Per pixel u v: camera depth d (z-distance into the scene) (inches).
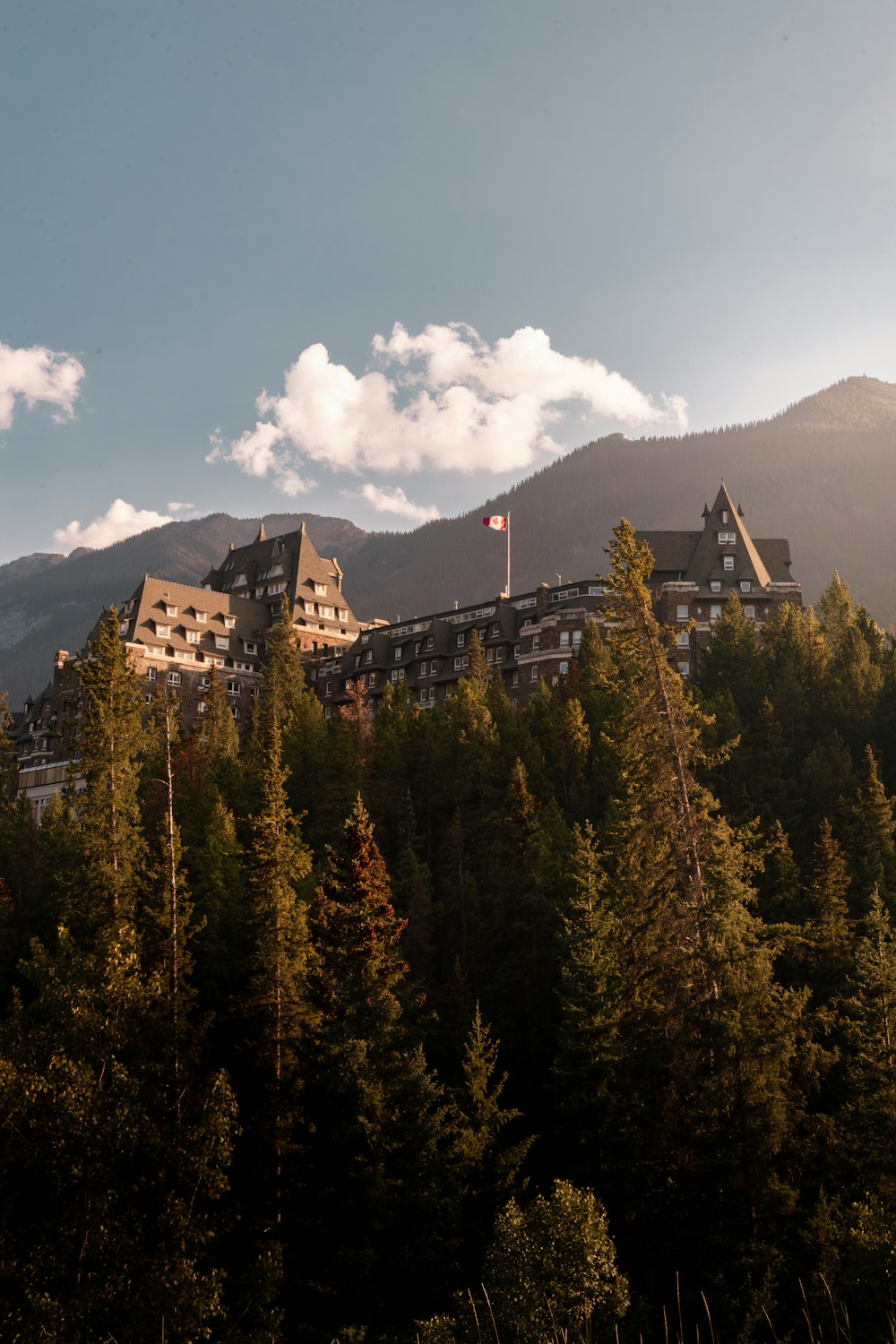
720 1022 1379.2
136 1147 1129.4
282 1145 1552.7
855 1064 1701.5
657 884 1533.0
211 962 2440.9
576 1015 1828.2
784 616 4461.1
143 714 4330.7
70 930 2224.4
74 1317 996.6
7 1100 1114.7
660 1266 1390.3
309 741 3804.1
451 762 3489.2
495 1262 1141.1
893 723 3538.4
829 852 2480.3
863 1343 1008.9
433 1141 1615.4
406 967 1956.2
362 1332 1342.3
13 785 5364.2
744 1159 1355.8
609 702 3597.4
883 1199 1419.8
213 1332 1231.5
